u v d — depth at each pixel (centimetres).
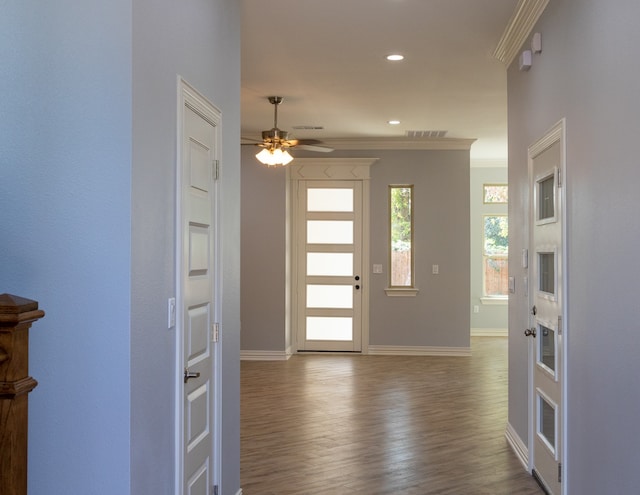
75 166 231
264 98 684
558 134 363
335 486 421
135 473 233
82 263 230
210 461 331
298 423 579
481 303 1181
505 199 1177
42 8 233
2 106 234
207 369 327
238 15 386
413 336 951
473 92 659
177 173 275
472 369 842
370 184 952
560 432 361
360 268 955
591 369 307
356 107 727
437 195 949
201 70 312
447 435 541
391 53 533
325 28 475
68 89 231
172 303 272
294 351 963
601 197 290
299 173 952
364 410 627
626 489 261
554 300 374
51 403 230
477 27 473
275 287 925
